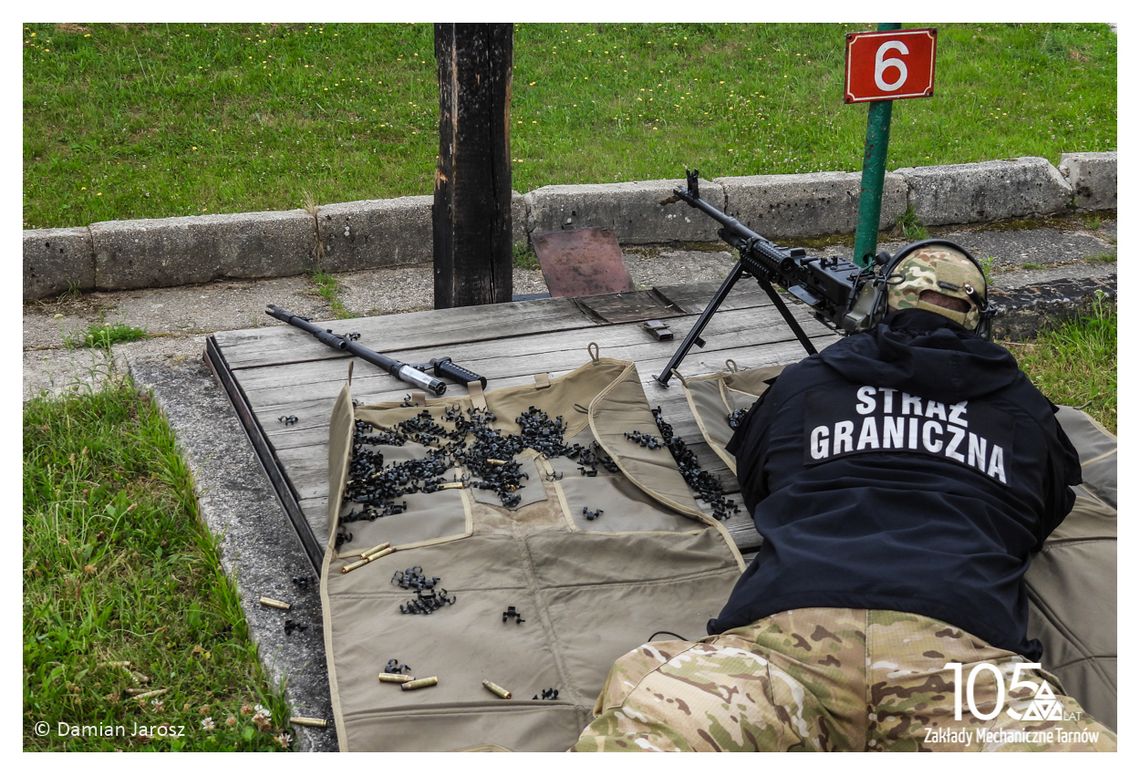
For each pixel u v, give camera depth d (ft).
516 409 14.12
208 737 9.94
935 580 7.98
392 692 9.53
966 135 29.35
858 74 16.49
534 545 11.47
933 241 10.62
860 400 9.39
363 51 31.09
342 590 10.83
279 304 20.48
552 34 33.53
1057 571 10.82
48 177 23.88
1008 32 36.35
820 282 12.93
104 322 19.30
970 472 8.89
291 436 13.91
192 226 20.98
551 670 9.86
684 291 18.65
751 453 10.04
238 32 30.99
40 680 10.50
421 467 12.71
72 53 28.66
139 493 13.78
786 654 7.96
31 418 15.19
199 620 11.37
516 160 26.37
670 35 34.14
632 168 26.30
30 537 12.30
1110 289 19.33
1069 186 26.50
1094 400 16.53
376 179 25.02
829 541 8.41
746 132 28.89
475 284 17.95
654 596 11.00
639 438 13.41
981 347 9.64
